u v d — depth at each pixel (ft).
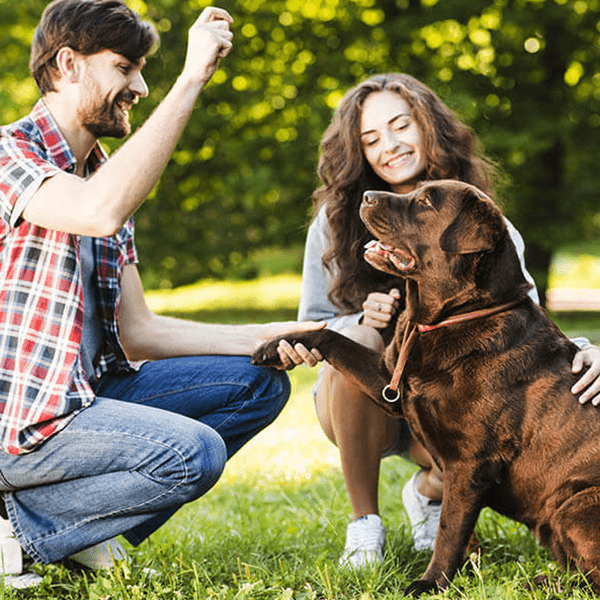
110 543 10.62
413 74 45.68
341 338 11.34
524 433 10.10
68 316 9.36
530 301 10.77
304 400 26.84
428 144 12.62
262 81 49.39
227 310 58.08
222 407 11.21
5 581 9.78
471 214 10.09
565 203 48.88
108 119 10.03
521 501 10.39
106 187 8.77
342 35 48.85
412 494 12.50
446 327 10.27
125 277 11.59
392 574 10.40
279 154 49.24
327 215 13.00
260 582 9.45
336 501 14.25
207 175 50.83
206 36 9.20
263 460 18.70
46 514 9.68
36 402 9.18
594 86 50.62
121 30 9.70
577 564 9.80
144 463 9.36
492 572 10.35
